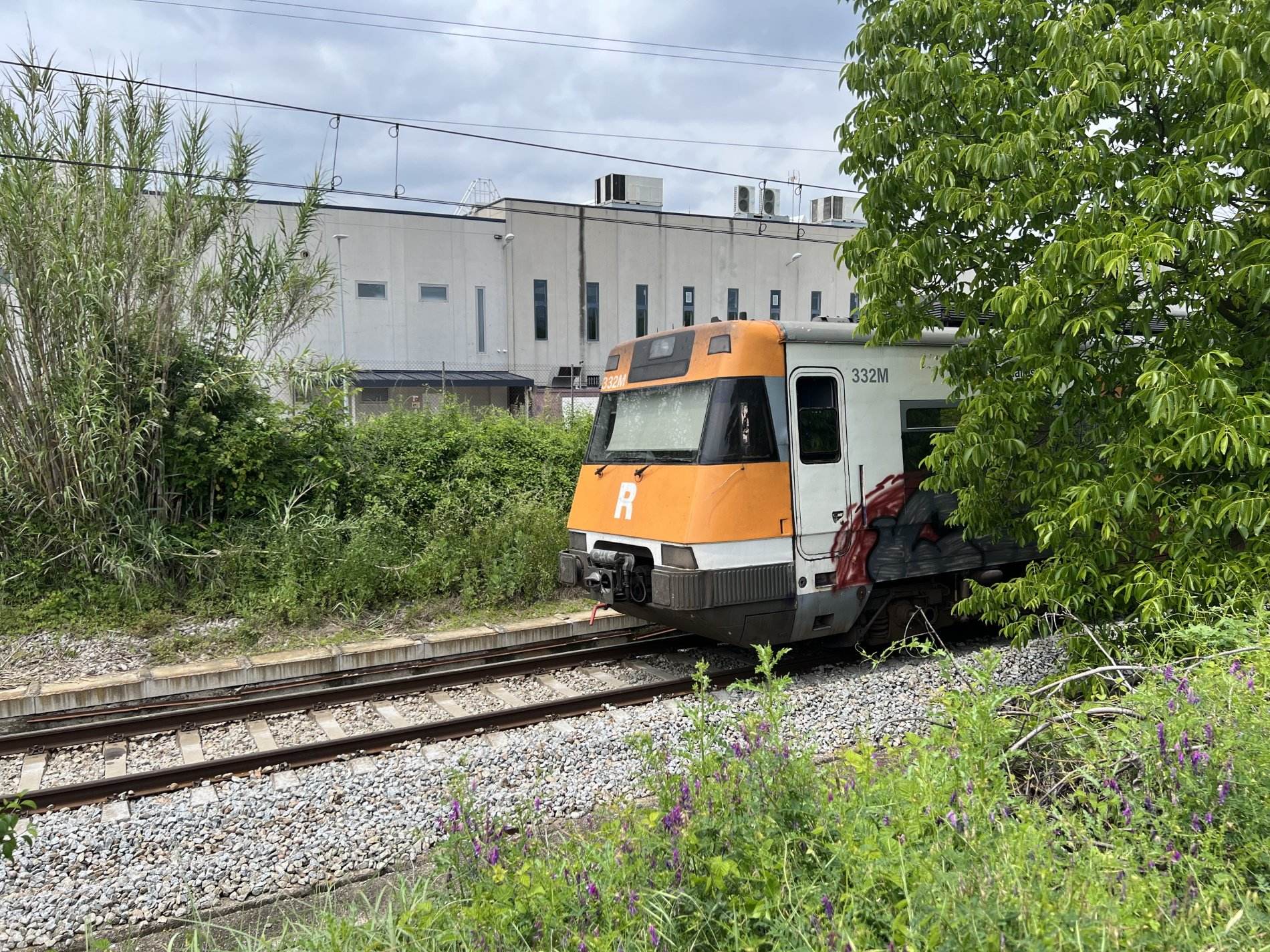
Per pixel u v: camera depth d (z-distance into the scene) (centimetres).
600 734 607
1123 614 571
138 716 723
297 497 1030
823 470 731
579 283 2975
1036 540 783
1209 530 509
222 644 866
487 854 342
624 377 816
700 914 271
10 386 916
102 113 971
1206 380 456
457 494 1131
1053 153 530
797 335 721
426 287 2725
